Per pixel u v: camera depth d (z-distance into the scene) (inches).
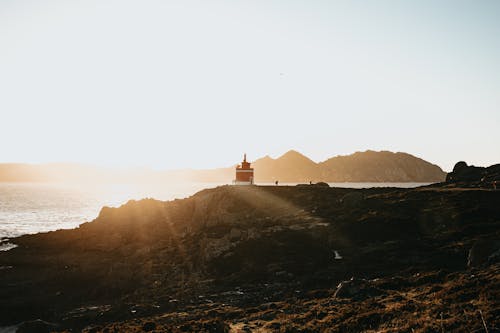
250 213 2674.7
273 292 1499.8
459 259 1541.6
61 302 1715.1
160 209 3250.5
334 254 1862.7
